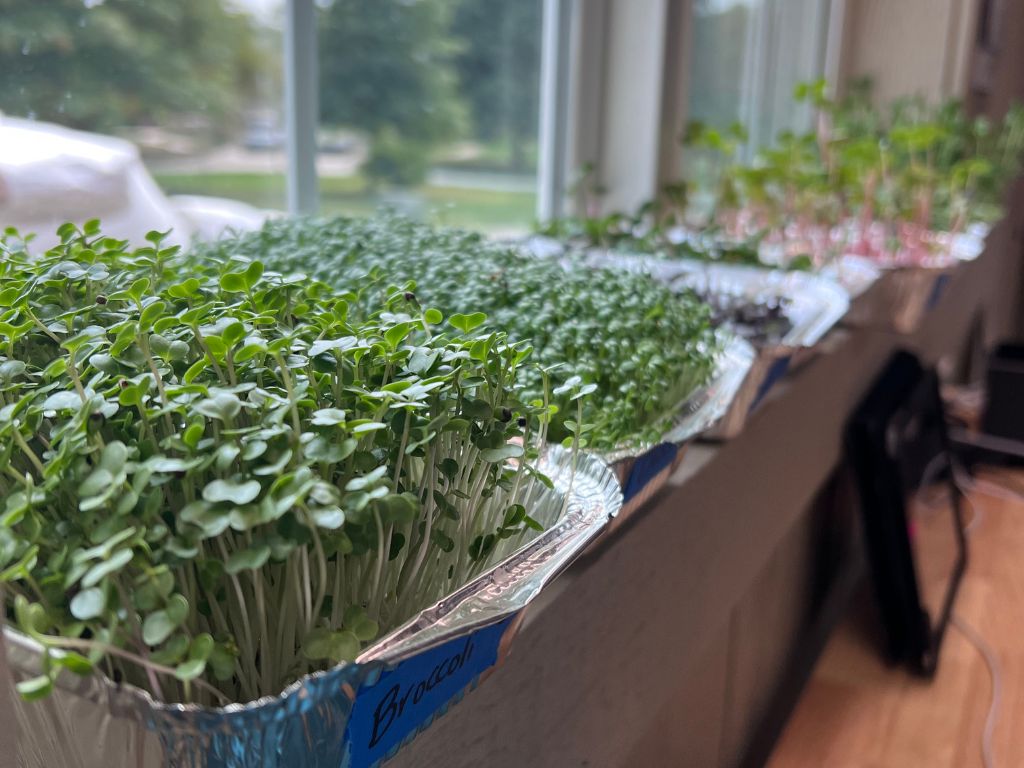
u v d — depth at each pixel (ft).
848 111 7.80
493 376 1.61
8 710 1.13
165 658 1.04
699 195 7.20
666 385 2.64
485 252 3.33
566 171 6.29
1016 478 8.17
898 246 5.83
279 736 1.09
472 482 1.74
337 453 1.24
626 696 2.58
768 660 4.76
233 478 1.17
